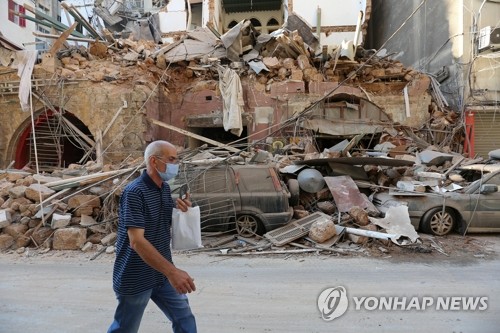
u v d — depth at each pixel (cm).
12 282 477
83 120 1253
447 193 737
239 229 704
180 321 251
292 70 1408
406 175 931
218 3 2394
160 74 1417
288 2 2156
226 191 708
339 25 2111
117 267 236
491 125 1404
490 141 1401
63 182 750
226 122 1340
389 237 615
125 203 228
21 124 1307
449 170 898
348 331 332
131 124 1238
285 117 1386
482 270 516
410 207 723
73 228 655
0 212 677
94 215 719
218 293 430
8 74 1284
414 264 547
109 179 755
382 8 2306
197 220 274
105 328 343
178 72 1473
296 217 763
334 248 624
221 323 350
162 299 252
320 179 809
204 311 378
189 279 218
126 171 768
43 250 636
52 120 1339
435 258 578
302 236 661
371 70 1464
